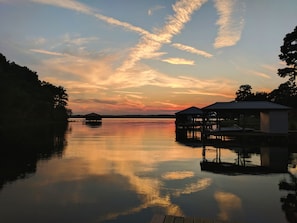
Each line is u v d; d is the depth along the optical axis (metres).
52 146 21.97
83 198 8.13
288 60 47.53
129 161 14.95
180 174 11.58
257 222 6.35
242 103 29.38
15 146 21.64
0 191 8.80
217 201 7.89
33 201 7.81
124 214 6.85
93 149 20.30
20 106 57.72
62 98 105.44
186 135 35.41
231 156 16.70
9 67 85.19
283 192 8.77
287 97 48.56
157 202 7.80
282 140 25.31
